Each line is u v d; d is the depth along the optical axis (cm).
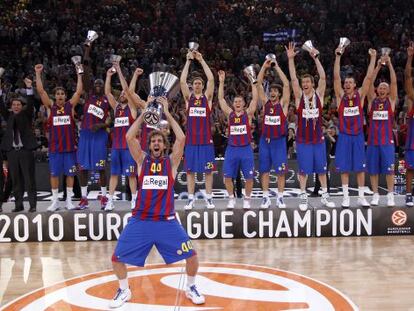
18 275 509
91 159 645
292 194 874
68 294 457
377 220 643
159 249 414
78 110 966
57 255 575
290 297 444
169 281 490
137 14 1658
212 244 617
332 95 1296
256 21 1655
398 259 551
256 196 841
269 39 1622
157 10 1655
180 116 965
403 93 1346
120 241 414
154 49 1513
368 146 648
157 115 421
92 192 920
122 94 643
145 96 1259
